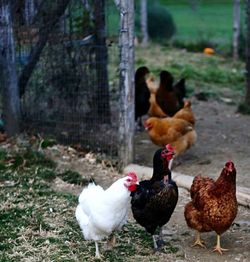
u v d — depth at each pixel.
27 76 5.72
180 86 6.21
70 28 5.56
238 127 6.24
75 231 4.18
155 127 5.09
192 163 5.24
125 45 4.96
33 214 4.39
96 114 5.49
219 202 3.80
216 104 7.22
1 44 5.63
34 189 4.77
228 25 13.96
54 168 5.16
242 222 4.27
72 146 5.54
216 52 10.64
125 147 5.11
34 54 5.65
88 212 3.79
